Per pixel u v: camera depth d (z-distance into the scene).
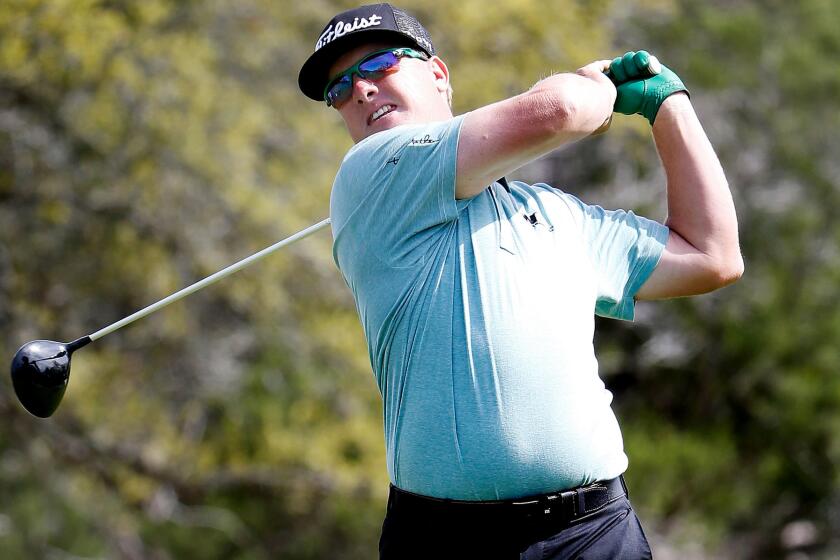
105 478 39.91
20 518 40.53
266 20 35.44
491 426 9.18
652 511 41.97
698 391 48.25
